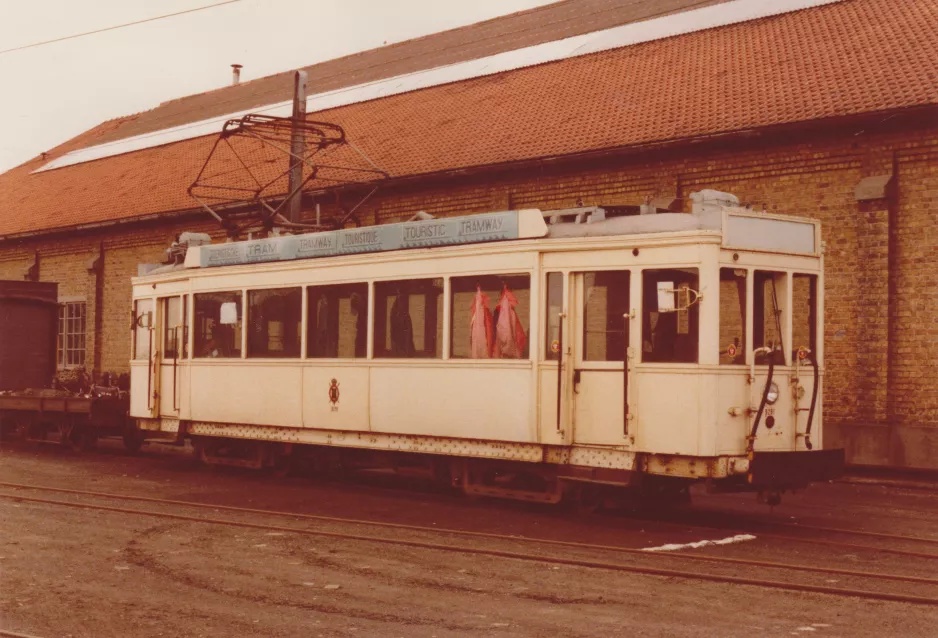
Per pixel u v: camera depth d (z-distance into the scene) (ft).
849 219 57.98
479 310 43.11
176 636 23.08
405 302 46.09
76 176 125.90
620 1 94.68
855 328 57.57
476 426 42.96
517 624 23.97
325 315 49.62
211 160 107.24
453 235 44.42
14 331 82.28
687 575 29.14
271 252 52.60
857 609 25.52
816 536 36.60
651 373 38.22
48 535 35.86
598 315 39.73
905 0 67.97
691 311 37.58
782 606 25.76
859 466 56.70
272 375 51.90
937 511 43.83
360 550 33.12
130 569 30.14
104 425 68.64
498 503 44.65
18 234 115.34
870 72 60.64
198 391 56.08
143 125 137.69
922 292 55.83
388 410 46.44
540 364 40.91
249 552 32.76
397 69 107.96
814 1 73.97
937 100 53.83
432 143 82.02
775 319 39.45
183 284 57.57
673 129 65.26
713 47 75.20
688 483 39.50
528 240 41.55
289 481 52.85
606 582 28.45
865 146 57.57
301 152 70.79
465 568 30.30
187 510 42.16
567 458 40.42
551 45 91.09
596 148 67.62
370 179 80.84
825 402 58.54
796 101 61.31
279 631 23.45
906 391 56.13
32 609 25.49
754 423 37.86
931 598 26.32
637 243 38.75
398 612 25.11
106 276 108.17
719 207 39.04
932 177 55.57
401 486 50.98
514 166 71.82
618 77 77.92
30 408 73.10
